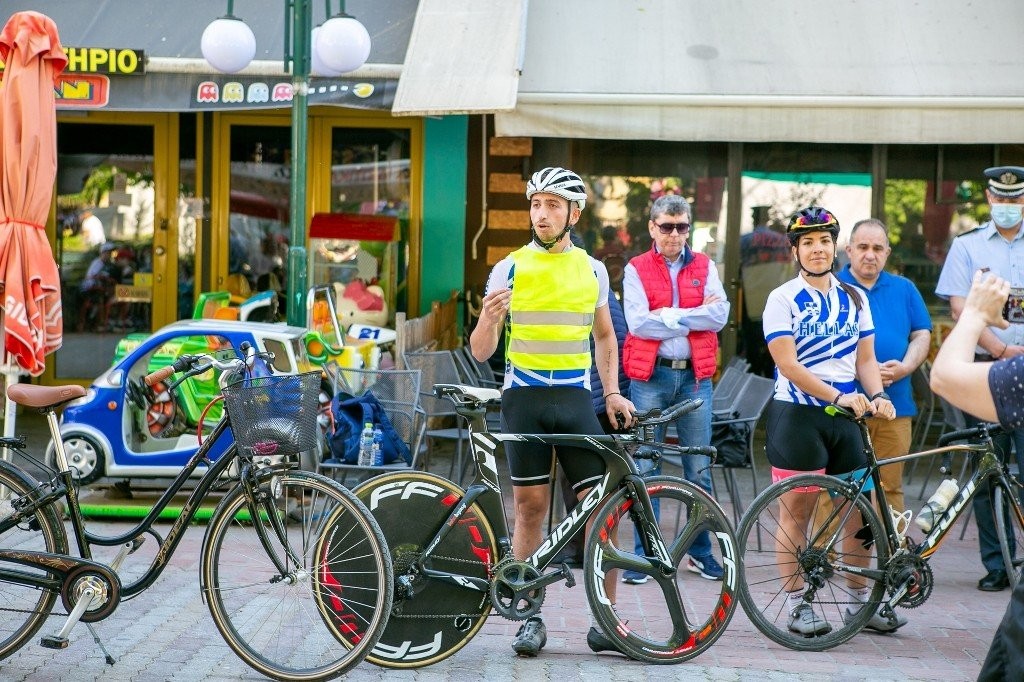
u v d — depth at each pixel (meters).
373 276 19.78
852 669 8.88
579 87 14.99
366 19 16.88
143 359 13.55
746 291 19.17
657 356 11.43
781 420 9.73
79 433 13.08
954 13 16.70
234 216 21.58
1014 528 9.80
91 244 21.69
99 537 8.45
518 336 8.88
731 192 18.98
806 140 14.67
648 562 8.92
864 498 9.52
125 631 9.34
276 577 8.31
